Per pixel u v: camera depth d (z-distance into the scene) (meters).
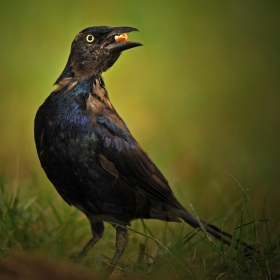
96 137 8.09
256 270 7.80
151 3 21.14
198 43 20.89
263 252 7.98
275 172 13.84
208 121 17.77
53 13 20.00
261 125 17.58
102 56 8.50
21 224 9.20
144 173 8.52
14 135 15.99
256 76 19.97
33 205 9.87
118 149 8.27
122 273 8.36
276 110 18.52
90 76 8.41
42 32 19.59
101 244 9.33
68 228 9.22
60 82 8.47
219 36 21.28
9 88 17.73
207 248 8.84
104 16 20.41
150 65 19.62
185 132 17.03
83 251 8.70
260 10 22.06
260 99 19.08
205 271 7.76
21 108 17.19
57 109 8.12
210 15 21.75
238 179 13.69
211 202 12.26
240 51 21.05
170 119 17.58
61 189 8.35
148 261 8.46
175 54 20.28
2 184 9.41
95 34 8.52
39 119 8.23
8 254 7.87
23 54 18.89
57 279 6.31
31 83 17.98
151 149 15.19
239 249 7.96
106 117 8.27
